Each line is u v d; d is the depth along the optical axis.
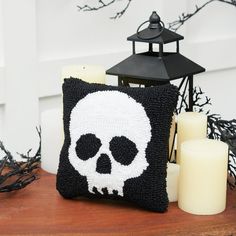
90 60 1.58
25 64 1.45
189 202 0.94
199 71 1.04
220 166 0.93
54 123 1.13
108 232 0.86
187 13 1.76
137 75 0.99
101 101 0.95
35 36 1.46
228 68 1.92
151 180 0.92
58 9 1.51
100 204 0.97
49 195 1.02
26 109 1.47
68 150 0.98
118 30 1.64
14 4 1.40
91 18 1.58
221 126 1.11
